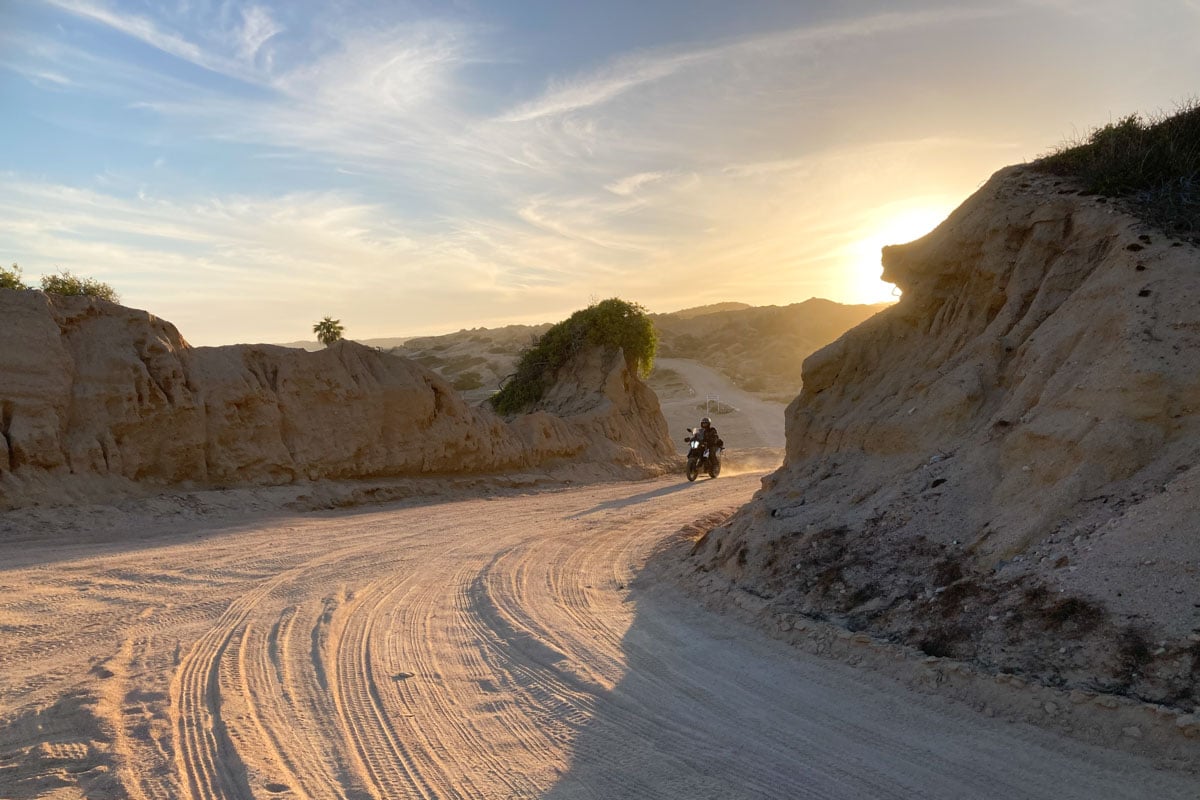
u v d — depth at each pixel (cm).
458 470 2444
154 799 475
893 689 661
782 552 996
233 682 675
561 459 2945
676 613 938
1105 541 698
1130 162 1084
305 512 1806
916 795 491
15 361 1473
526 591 1054
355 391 2131
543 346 3884
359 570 1151
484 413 2686
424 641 817
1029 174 1207
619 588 1094
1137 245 941
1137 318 853
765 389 8488
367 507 1994
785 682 695
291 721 602
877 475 1055
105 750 533
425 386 2348
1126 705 543
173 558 1175
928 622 734
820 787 504
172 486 1703
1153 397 786
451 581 1102
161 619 859
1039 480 823
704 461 2841
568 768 532
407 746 564
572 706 644
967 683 633
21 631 794
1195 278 866
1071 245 1051
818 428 1232
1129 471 770
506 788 502
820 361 1282
